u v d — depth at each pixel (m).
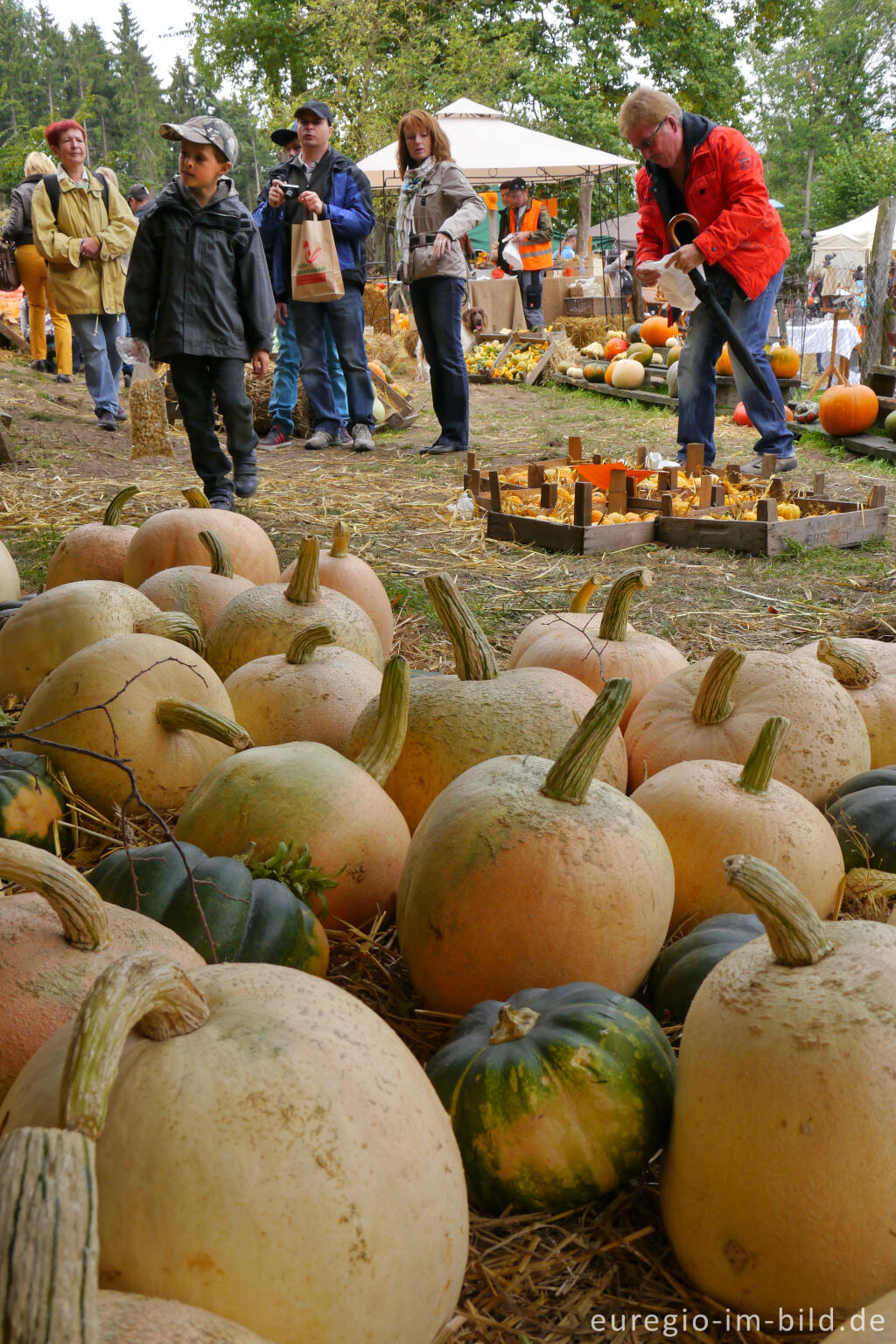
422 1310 1.40
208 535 4.32
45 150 25.19
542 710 2.86
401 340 22.00
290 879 2.37
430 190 10.48
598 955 2.13
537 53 48.41
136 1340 1.13
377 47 38.00
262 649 3.70
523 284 23.48
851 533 7.59
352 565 4.61
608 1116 1.77
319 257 10.65
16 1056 1.72
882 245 13.33
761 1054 1.60
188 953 1.93
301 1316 1.28
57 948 1.84
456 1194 1.48
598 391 17.64
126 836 2.44
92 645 3.12
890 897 2.67
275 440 11.88
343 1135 1.36
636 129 8.66
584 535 7.28
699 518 7.46
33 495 8.48
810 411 13.40
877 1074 1.54
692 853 2.52
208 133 7.01
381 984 2.47
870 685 3.39
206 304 7.38
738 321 9.26
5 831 2.64
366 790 2.59
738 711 3.05
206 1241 1.27
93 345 11.99
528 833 2.17
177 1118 1.33
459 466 10.60
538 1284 1.70
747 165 8.59
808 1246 1.53
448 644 5.28
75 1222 1.00
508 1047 1.85
